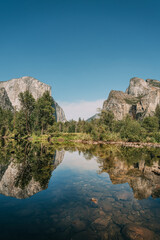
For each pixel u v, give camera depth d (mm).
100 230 3486
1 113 68875
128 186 6566
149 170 9484
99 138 41062
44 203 4816
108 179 7578
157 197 5469
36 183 6754
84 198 5262
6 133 51906
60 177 7812
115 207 4645
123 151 21203
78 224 3689
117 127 65500
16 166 10102
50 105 54688
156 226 3697
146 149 26391
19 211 4281
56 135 48875
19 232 3322
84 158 14258
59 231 3400
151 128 62938
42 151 18891
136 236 3271
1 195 5406
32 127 53688
